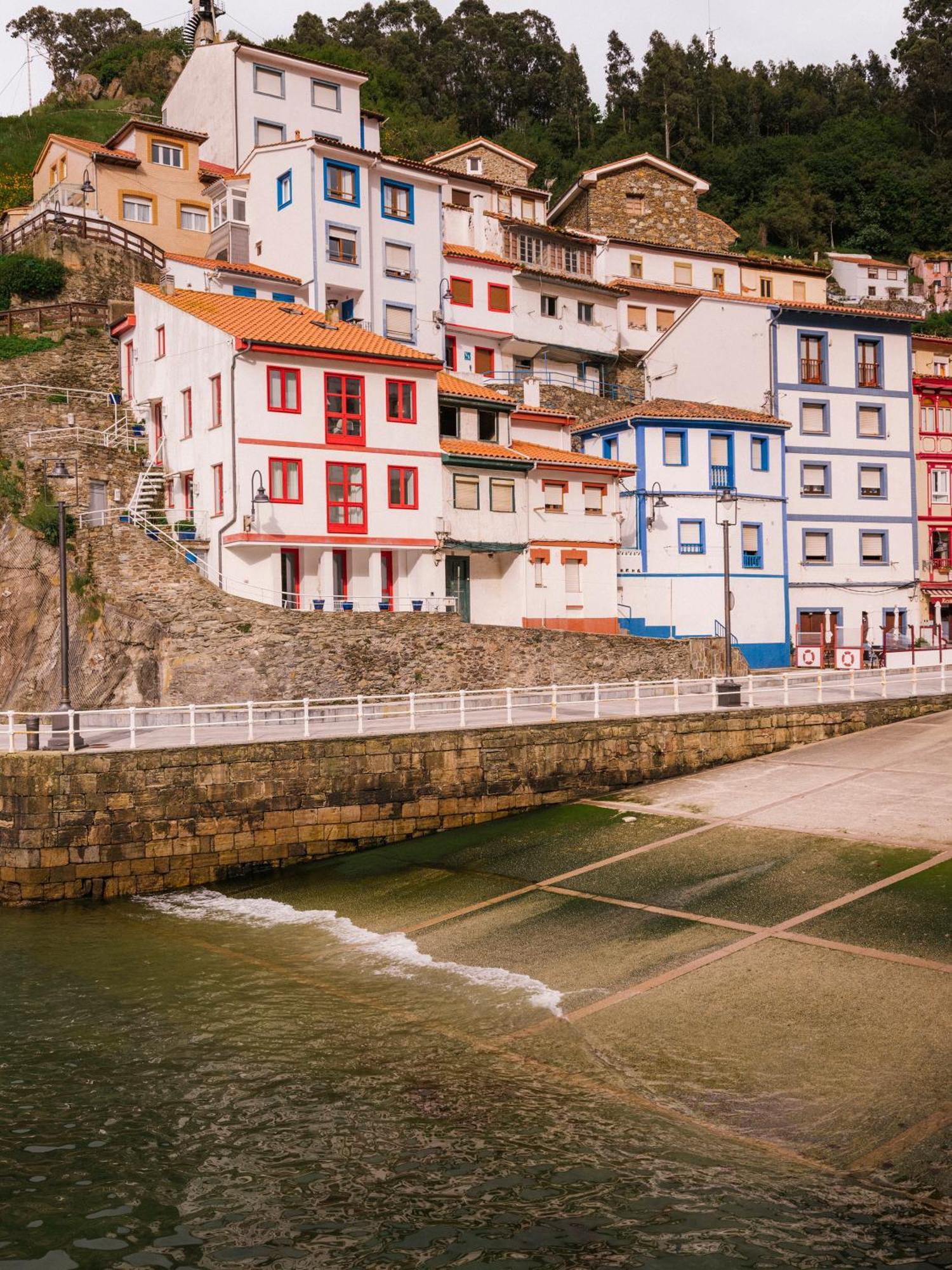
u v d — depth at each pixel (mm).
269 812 25281
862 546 53812
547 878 22672
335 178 48969
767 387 52625
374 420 38344
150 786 24141
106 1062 14898
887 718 32781
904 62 138250
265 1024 16188
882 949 17297
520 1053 14984
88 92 107625
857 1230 10609
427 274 52188
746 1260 10125
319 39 119000
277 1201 11328
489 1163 12000
